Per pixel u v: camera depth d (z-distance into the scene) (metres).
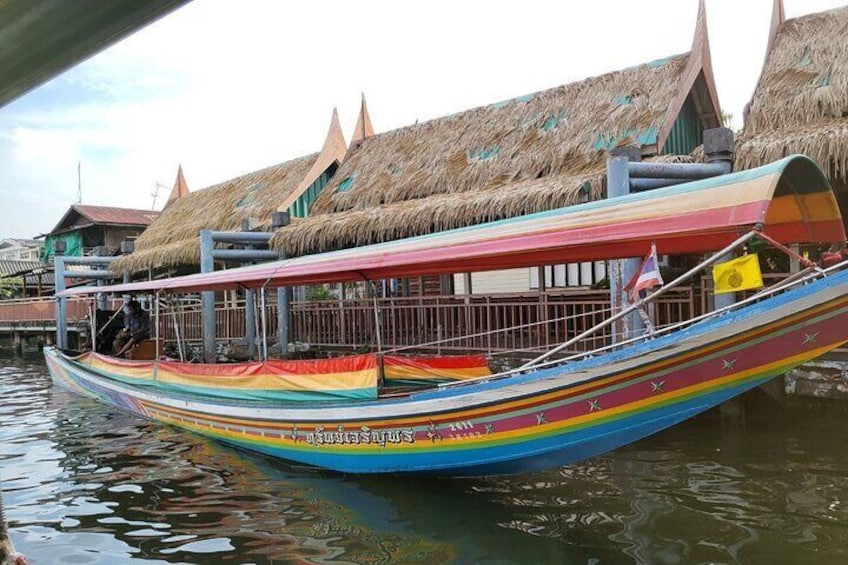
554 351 5.85
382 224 11.40
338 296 17.95
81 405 12.74
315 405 7.50
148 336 13.62
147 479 7.71
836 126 8.00
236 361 14.62
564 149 11.32
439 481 6.98
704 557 5.06
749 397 8.58
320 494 6.92
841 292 4.66
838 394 7.80
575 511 6.08
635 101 11.34
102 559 5.47
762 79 10.15
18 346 25.84
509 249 5.93
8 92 1.32
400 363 8.12
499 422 6.09
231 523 6.21
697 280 9.65
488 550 5.38
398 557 5.33
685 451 7.52
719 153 8.09
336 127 18.17
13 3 1.06
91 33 1.15
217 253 13.64
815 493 6.16
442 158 13.73
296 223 14.02
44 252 34.62
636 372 5.40
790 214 5.73
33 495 7.21
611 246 5.98
